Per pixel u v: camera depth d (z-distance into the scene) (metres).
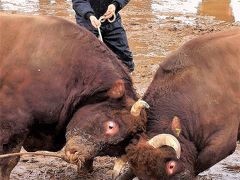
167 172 9.54
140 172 9.55
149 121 10.13
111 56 10.60
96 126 9.95
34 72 10.31
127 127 9.79
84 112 10.23
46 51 10.38
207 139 10.35
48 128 10.59
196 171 10.51
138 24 23.72
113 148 9.95
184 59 10.52
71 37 10.48
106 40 13.62
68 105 10.36
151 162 9.41
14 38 10.50
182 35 22.05
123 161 9.92
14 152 10.52
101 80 10.29
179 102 10.24
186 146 10.14
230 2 29.25
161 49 20.14
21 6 26.56
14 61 10.38
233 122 10.39
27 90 10.30
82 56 10.41
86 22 13.05
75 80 10.37
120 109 10.04
